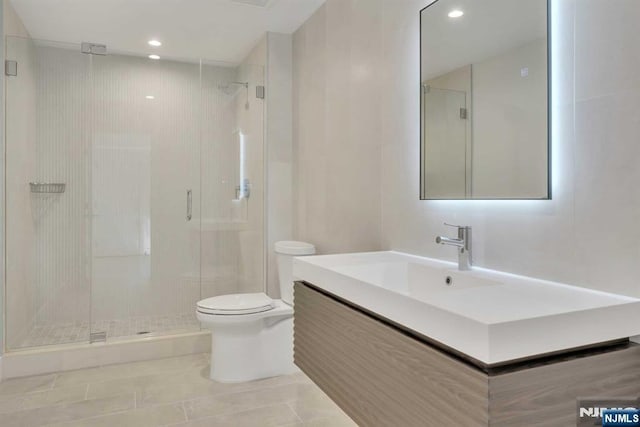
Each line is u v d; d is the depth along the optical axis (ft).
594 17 4.03
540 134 4.55
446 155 5.95
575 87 4.21
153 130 11.55
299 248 9.32
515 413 2.96
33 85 10.23
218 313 8.55
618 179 3.83
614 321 3.43
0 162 8.80
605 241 3.94
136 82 11.34
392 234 7.22
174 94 11.71
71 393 8.14
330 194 9.32
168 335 10.43
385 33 7.36
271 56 11.30
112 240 11.23
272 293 11.38
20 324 9.73
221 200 12.23
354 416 4.62
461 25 5.66
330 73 9.27
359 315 4.54
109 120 11.13
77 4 9.41
